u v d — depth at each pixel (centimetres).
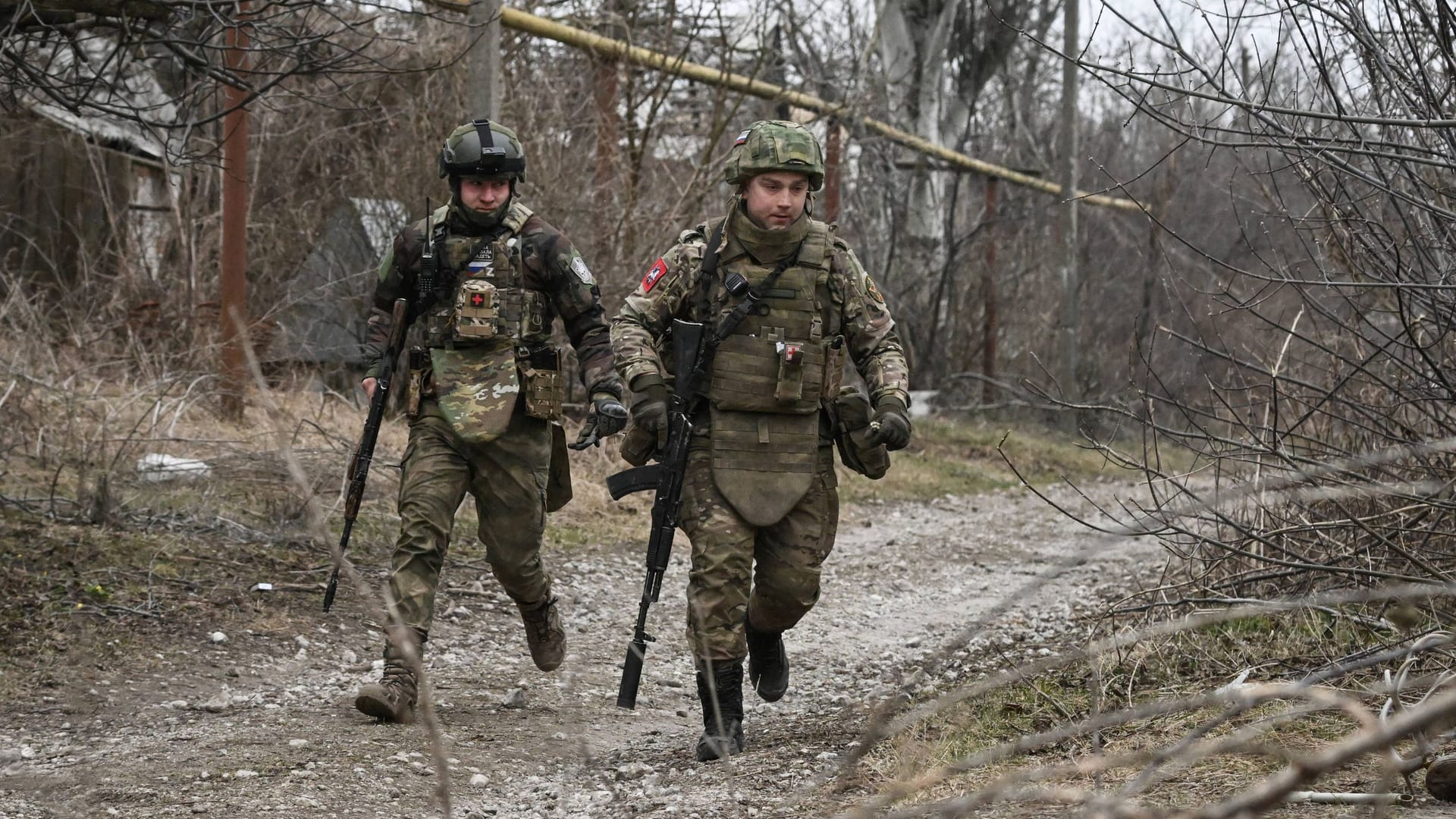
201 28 1362
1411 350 866
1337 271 1031
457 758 805
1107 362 3750
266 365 2048
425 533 902
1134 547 1795
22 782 724
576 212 2119
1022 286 4334
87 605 1138
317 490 1488
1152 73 745
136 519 1349
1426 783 528
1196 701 347
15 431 1434
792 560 817
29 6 1130
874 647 1220
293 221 2352
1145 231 3641
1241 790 563
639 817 651
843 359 822
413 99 2203
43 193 2416
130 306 2080
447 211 930
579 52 2361
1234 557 942
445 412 898
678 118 2523
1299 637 872
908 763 587
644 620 793
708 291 812
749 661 954
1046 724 775
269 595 1234
